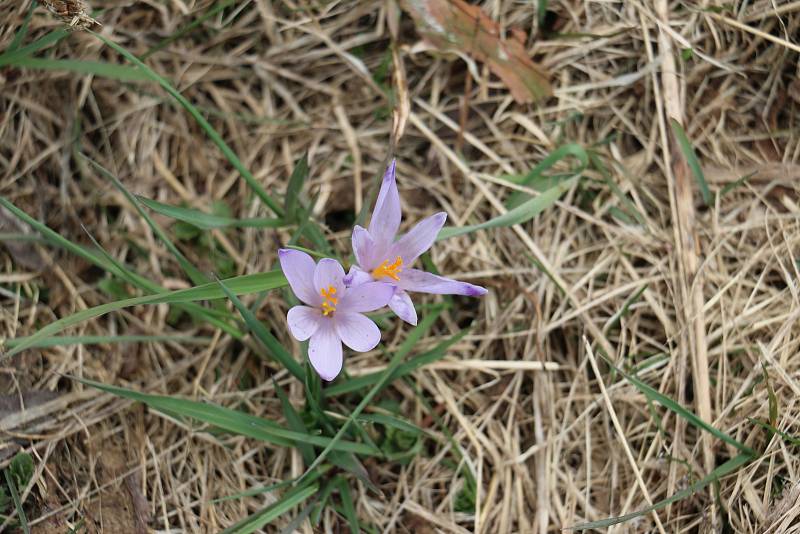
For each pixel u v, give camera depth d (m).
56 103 0.80
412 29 0.81
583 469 0.78
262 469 0.77
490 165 0.82
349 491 0.76
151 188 0.81
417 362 0.76
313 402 0.75
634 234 0.80
